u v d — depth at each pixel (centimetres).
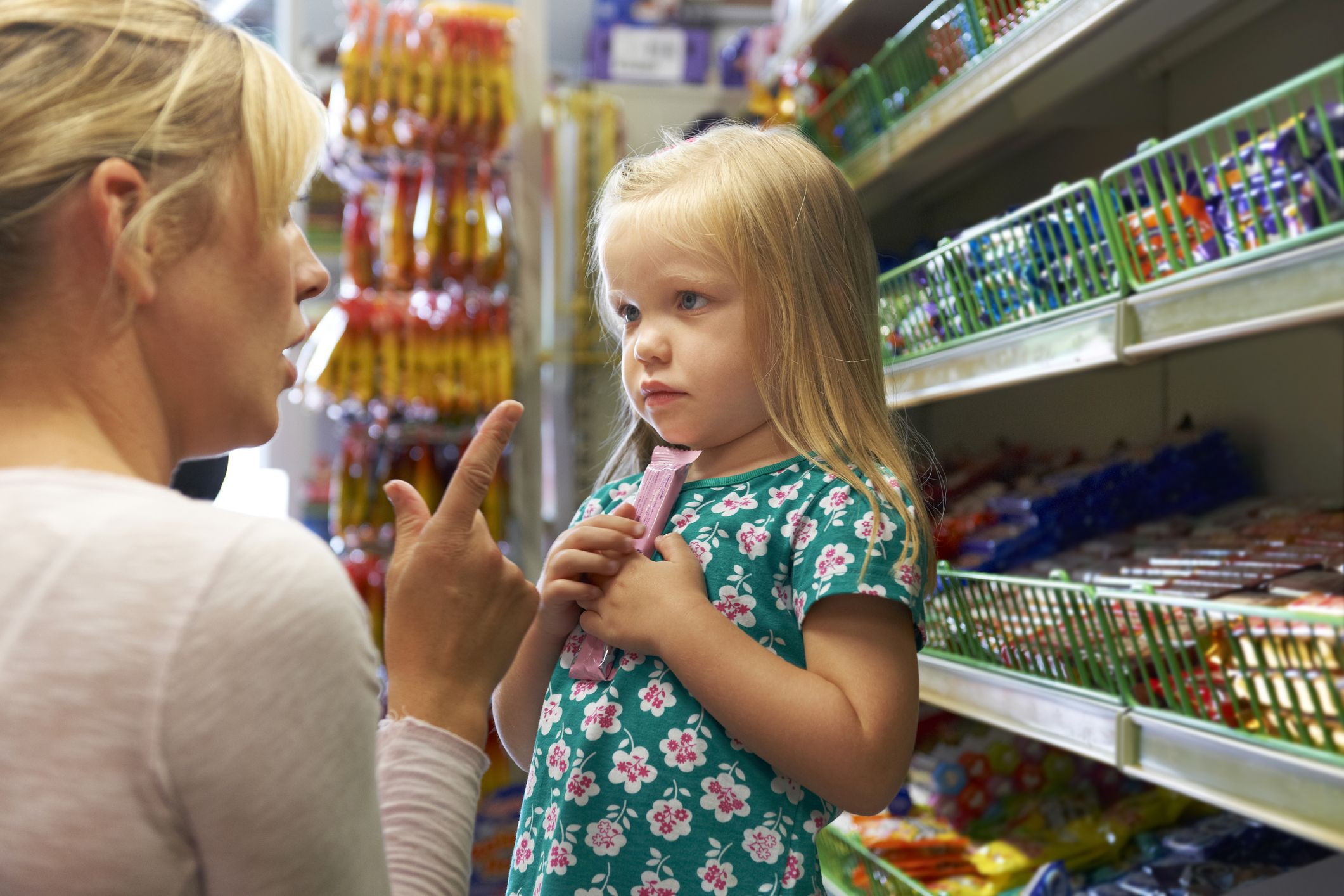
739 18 330
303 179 59
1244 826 142
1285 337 141
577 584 84
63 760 41
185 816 43
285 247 58
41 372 50
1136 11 134
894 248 208
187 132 52
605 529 85
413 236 267
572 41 399
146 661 42
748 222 89
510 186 292
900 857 154
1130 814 154
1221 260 100
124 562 44
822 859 167
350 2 266
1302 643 99
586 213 284
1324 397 136
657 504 92
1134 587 118
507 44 271
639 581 83
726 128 101
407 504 68
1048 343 125
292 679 45
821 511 85
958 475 179
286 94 58
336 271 374
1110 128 166
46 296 50
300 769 44
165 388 54
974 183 200
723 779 79
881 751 76
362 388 259
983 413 187
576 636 91
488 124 262
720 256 89
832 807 83
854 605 80
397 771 57
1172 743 105
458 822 58
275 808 43
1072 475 158
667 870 77
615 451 118
